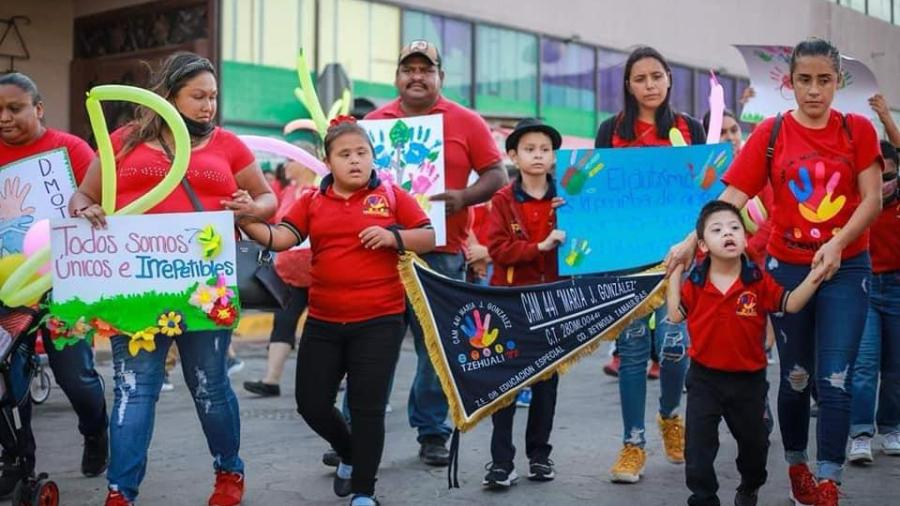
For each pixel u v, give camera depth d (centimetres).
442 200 588
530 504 501
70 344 480
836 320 463
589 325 520
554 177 558
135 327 455
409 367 1054
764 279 449
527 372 514
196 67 471
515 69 1734
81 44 1497
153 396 463
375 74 1536
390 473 568
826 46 461
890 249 601
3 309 464
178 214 456
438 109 614
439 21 1614
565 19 1820
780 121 476
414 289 486
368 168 477
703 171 546
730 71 2158
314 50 1460
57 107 1463
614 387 895
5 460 489
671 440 579
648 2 1973
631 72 567
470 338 505
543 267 549
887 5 1376
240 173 487
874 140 461
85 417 535
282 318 842
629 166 546
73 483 539
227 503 488
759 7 1936
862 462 589
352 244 475
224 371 479
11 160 509
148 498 515
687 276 468
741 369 451
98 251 456
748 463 464
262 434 679
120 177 467
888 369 612
